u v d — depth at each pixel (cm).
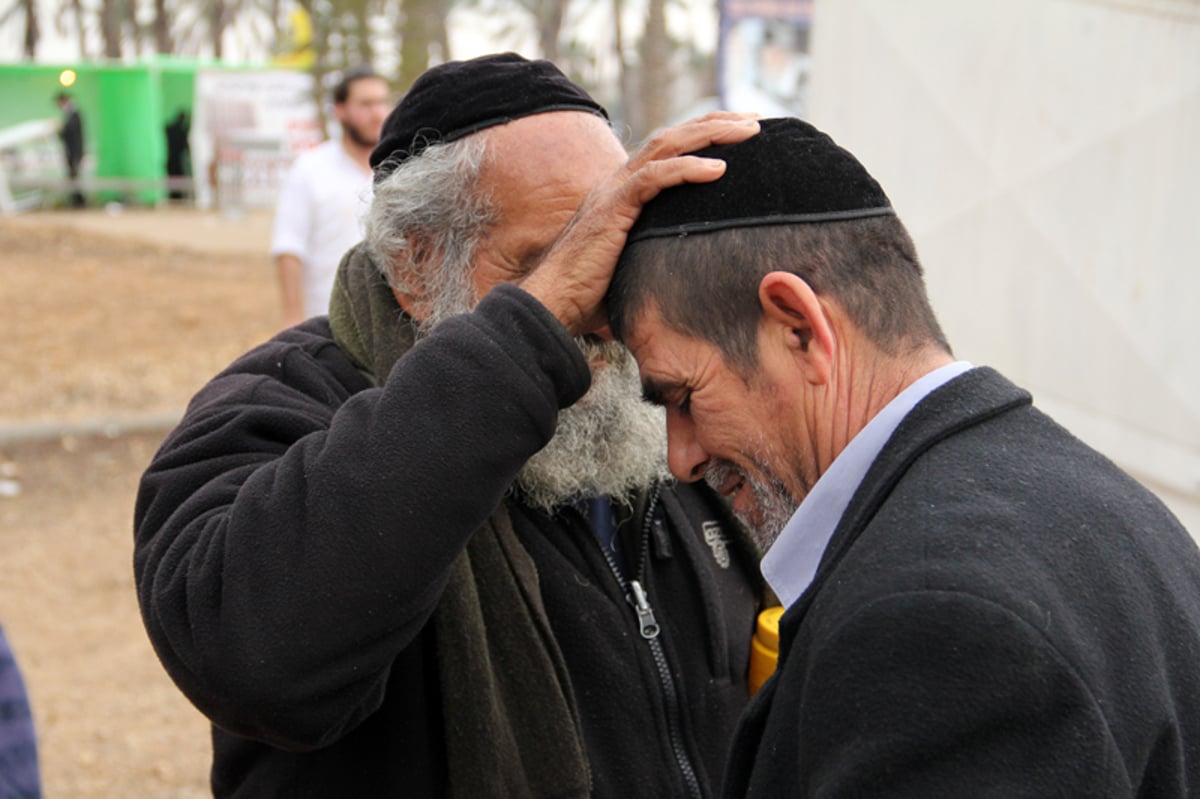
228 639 114
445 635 131
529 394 114
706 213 103
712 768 151
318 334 157
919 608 81
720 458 107
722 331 102
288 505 115
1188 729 87
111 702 389
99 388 806
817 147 103
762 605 164
